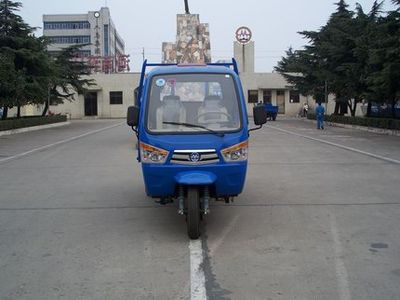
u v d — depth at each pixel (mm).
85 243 6824
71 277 5547
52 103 43656
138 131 7480
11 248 6629
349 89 31078
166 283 5336
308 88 41406
